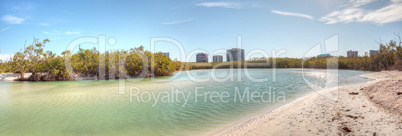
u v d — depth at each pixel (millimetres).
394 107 6113
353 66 38219
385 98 7328
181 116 7367
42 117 7375
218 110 8203
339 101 8070
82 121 6852
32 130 6059
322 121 5605
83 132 5820
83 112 8031
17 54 23797
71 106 9117
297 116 6348
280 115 6688
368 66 32406
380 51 30062
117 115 7559
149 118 7141
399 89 7930
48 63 23469
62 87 16219
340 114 6137
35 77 23516
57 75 23781
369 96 8500
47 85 17953
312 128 5137
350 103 7531
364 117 5641
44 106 9164
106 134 5645
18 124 6613
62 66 23688
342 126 5082
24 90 14586
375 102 7320
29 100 10633
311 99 9195
